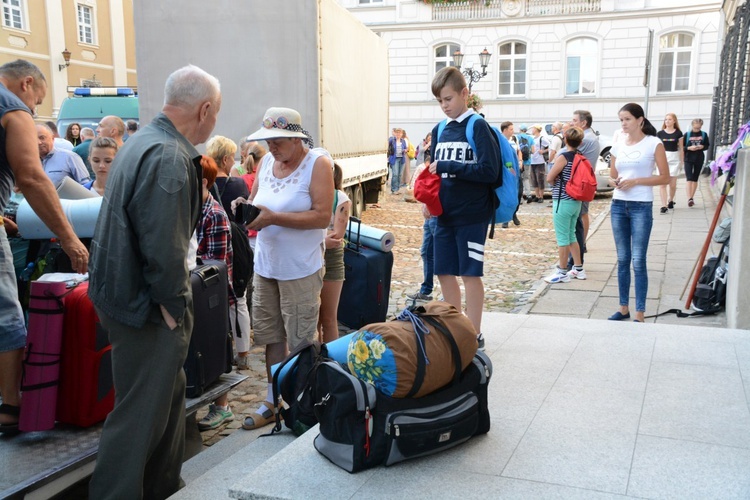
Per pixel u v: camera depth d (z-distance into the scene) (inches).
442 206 171.6
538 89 1180.5
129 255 113.4
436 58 1224.2
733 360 170.7
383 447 115.3
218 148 233.6
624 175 227.9
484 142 164.2
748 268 201.5
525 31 1168.8
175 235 113.3
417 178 171.2
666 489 109.0
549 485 110.9
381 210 604.7
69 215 171.8
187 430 175.0
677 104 1118.4
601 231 463.5
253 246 225.3
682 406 142.3
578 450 123.0
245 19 350.6
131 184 112.8
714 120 837.2
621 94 1144.2
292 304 161.6
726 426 132.2
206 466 148.6
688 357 173.6
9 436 134.9
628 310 243.6
